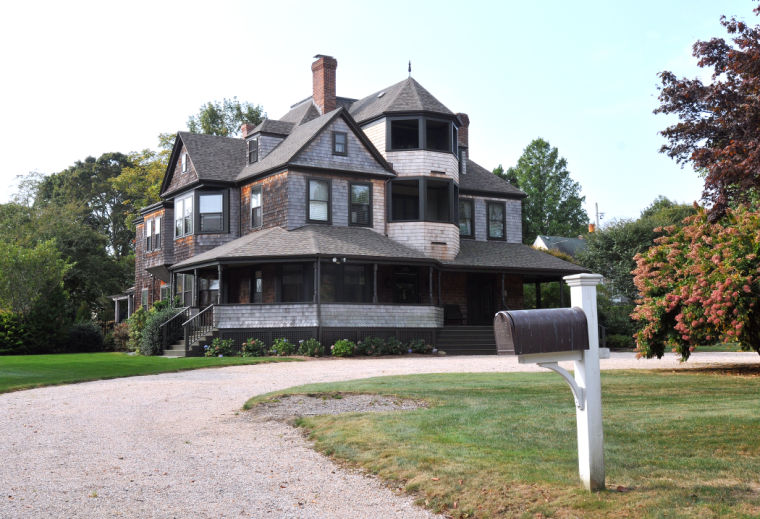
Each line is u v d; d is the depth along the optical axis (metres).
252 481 7.01
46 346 30.02
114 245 63.72
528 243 70.00
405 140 31.81
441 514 5.94
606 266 44.44
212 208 29.92
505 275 32.81
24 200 55.62
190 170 30.94
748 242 14.96
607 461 6.81
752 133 11.68
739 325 14.27
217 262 25.42
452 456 7.33
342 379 15.41
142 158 56.00
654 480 6.11
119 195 64.12
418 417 9.64
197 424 10.15
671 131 13.08
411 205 31.28
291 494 6.56
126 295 41.00
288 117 35.06
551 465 6.78
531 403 10.54
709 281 14.83
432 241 29.08
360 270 27.70
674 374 15.23
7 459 7.89
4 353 28.64
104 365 19.16
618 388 12.20
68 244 48.69
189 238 30.19
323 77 33.12
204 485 6.86
